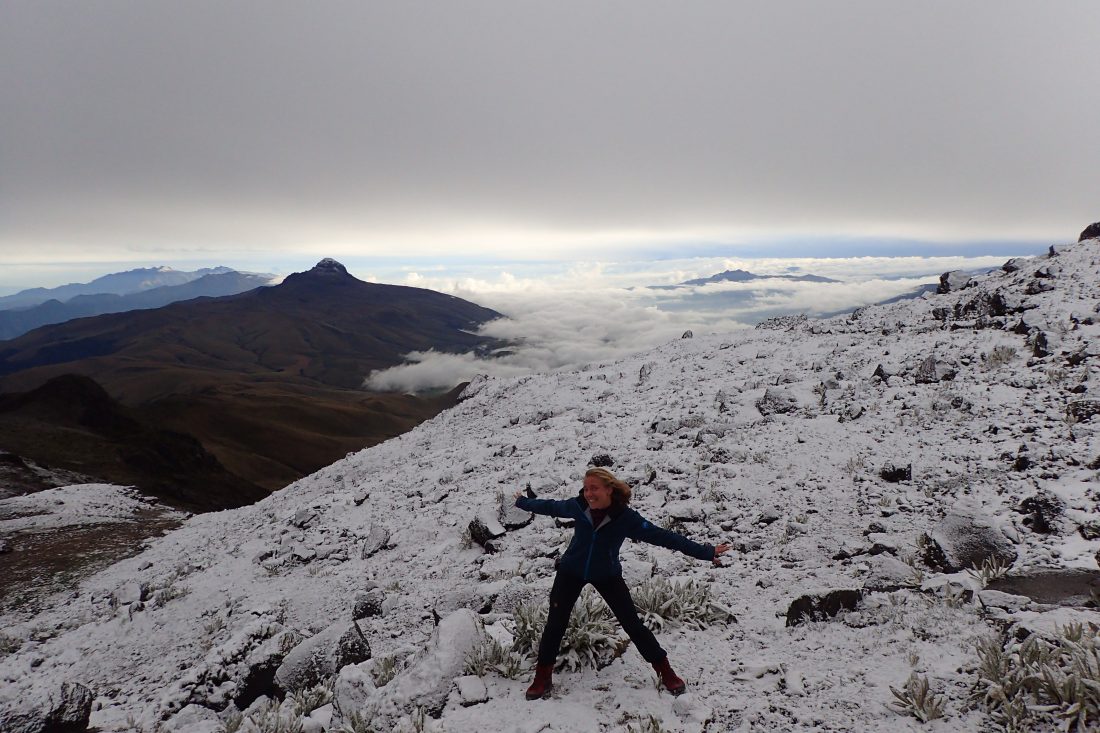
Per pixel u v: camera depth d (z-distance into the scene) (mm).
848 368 17156
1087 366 11742
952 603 6027
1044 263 19453
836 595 6379
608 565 4820
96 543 24250
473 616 6328
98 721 8445
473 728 4832
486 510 13789
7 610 17672
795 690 4957
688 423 16094
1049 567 6250
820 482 10375
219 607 13062
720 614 6516
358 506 18125
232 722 6883
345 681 6027
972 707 4359
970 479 9180
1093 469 8383
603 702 5008
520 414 25969
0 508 29516
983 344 15289
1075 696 3900
